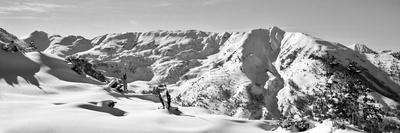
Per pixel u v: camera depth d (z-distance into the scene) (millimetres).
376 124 44844
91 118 37281
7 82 71000
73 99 62000
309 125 41938
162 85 51250
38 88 72625
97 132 31953
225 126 42062
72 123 33406
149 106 58594
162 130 35562
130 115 43844
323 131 37781
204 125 40781
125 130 33500
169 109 49156
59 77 88812
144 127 35625
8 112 38719
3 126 31453
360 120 43344
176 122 40219
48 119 34219
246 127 44125
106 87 83312
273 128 44531
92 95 68625
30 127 31188
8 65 82375
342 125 38156
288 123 42750
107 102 48438
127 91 87688
